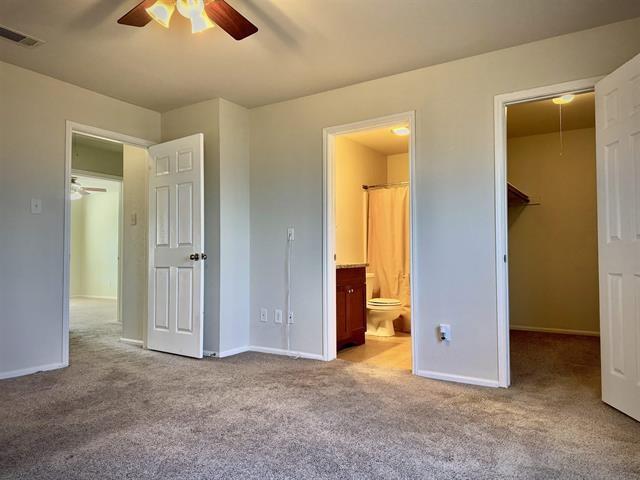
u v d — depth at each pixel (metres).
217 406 2.60
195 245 3.86
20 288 3.31
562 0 2.46
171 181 4.05
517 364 3.67
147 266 4.27
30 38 2.87
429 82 3.33
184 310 3.91
